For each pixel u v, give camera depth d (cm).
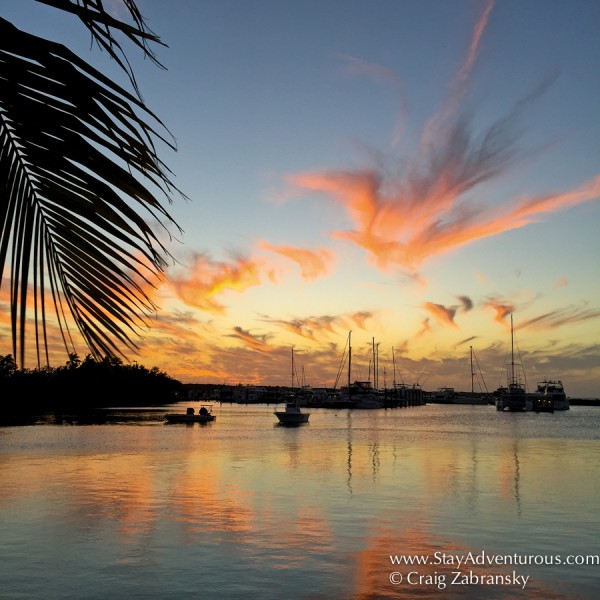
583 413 15462
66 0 186
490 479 3039
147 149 204
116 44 194
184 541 1789
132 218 211
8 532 1878
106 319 230
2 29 179
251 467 3456
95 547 1722
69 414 10212
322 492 2606
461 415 12794
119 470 3284
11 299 214
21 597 1348
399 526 1988
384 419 10688
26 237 216
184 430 6894
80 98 191
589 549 1739
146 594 1378
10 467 3406
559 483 2914
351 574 1520
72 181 211
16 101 192
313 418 11025
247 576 1500
